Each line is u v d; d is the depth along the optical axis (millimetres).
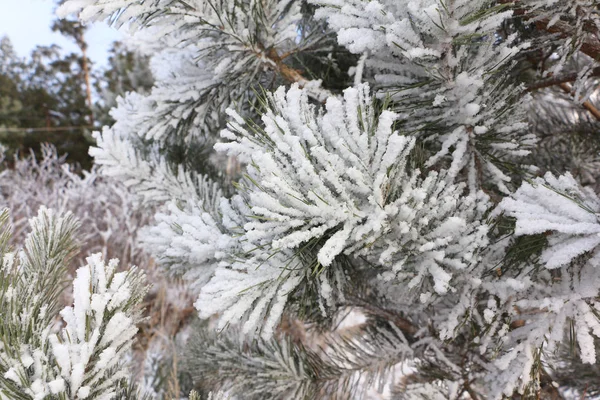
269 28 655
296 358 749
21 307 484
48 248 569
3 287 478
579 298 538
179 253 577
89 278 468
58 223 589
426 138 627
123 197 2717
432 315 723
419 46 537
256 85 759
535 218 519
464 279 578
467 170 640
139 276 502
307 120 534
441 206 540
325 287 550
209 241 566
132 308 491
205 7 611
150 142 886
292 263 541
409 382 781
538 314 570
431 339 729
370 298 790
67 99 7633
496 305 586
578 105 1051
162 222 610
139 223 2756
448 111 590
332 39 734
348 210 514
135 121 739
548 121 1137
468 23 516
